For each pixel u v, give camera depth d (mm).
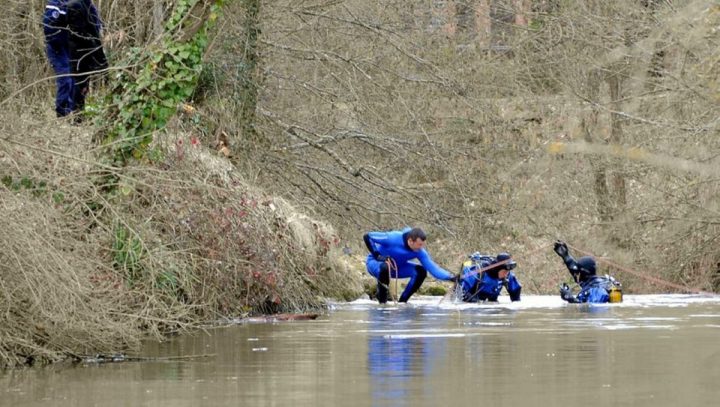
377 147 61938
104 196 33594
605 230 67500
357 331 32906
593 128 69062
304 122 62625
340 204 63000
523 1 72375
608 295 45812
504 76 69750
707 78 60344
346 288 48781
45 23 39500
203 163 40125
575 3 69938
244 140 53094
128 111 34000
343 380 22172
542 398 19797
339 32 62156
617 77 68438
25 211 27609
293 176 61531
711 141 61719
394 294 48656
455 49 65812
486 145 65562
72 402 19984
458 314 39469
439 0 66625
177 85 34438
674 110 63969
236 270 39250
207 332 32531
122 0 48844
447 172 64625
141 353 27734
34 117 34062
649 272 65500
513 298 47094
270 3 58625
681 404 19094
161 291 34281
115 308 29906
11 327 26266
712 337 30156
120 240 33062
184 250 35156
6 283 26203
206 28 34844
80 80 39531
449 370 23500
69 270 26797
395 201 64125
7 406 19672
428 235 66312
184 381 22484
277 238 42469
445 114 64688
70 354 27172
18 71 46312
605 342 28938
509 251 68188
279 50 60719
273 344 29375
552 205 68438
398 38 62719
